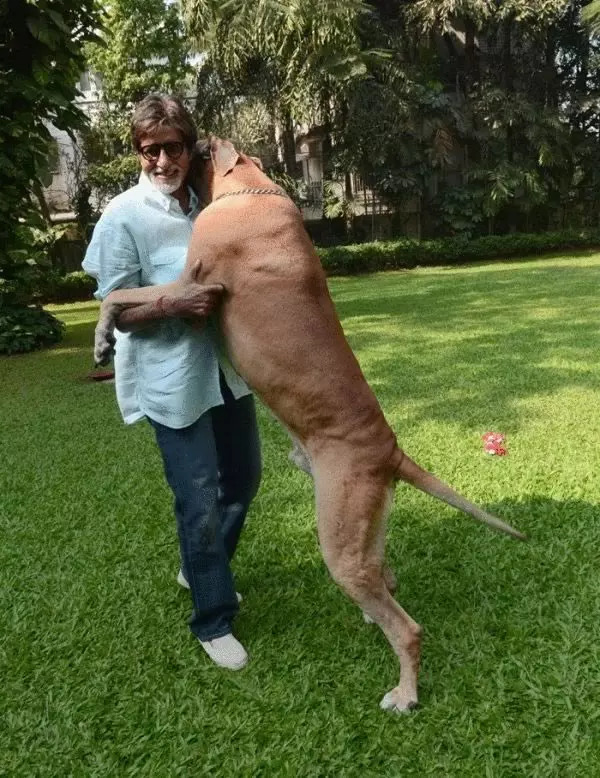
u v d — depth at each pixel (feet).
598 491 11.51
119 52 54.75
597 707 6.81
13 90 25.46
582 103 62.69
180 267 7.64
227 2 51.19
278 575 9.80
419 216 64.13
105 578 9.98
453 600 8.82
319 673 7.68
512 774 6.14
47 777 6.53
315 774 6.32
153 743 6.86
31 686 7.79
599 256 57.62
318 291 7.15
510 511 11.04
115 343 7.53
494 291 37.50
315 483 7.09
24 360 26.58
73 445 15.94
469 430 15.03
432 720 6.83
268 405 7.34
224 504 8.90
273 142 58.90
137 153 7.55
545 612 8.40
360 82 54.44
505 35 62.39
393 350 23.58
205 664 7.99
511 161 62.49
